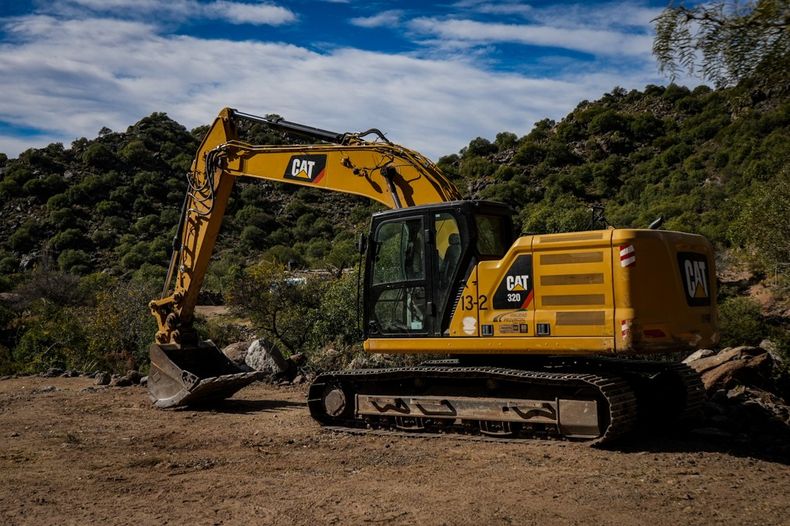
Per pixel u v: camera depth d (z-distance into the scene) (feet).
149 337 68.18
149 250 244.01
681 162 242.99
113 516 19.45
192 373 40.91
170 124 364.79
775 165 87.97
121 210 284.00
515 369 28.66
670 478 22.27
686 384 29.35
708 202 170.09
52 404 41.24
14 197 287.89
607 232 26.00
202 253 39.99
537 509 19.11
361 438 30.04
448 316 28.86
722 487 21.25
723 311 58.29
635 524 17.84
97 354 66.64
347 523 18.33
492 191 252.83
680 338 25.98
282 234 287.07
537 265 27.12
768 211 71.97
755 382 36.27
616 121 290.56
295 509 19.69
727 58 12.32
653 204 197.67
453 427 29.58
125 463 26.25
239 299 68.23
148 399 42.65
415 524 18.10
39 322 76.28
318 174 35.58
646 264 25.64
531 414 27.53
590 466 23.84
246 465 25.55
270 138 264.72
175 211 284.41
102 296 74.74
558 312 26.58
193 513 19.60
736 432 29.04
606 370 29.99
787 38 11.85
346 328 62.08
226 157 39.06
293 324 65.57
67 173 303.27
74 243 252.42
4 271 230.27
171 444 29.81
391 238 30.73
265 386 48.29
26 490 22.36
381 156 33.53
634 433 29.19
